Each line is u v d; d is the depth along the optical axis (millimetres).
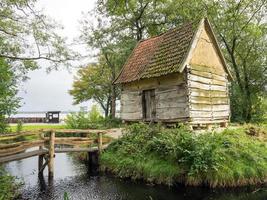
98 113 32000
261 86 31484
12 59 16812
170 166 13484
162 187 13062
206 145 13320
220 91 19812
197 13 30172
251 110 30656
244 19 29312
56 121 52562
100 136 17078
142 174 14047
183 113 17188
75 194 12453
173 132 15156
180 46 18281
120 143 16922
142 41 23188
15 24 15453
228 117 20281
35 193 12625
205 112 18094
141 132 16500
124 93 21422
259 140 16859
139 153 14938
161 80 18562
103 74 42156
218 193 12242
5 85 20375
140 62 20859
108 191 12781
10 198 11617
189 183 12781
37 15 15812
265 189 12570
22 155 13961
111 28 33469
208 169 12852
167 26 33375
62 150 15859
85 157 19219
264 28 29641
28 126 37656
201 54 18641
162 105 18453
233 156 13844
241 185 12844
